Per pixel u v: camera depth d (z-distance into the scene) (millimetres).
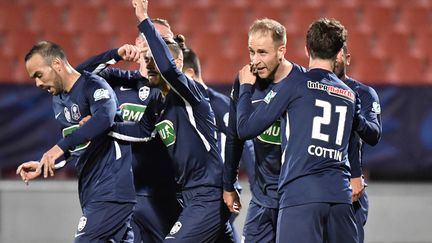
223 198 16953
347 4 51938
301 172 14695
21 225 29844
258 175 16750
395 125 36688
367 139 16156
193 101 16609
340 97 15062
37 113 36750
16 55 46125
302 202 14609
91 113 16156
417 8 51656
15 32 48188
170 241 16953
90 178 16766
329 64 15352
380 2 52219
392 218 30406
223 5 51844
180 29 50125
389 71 46312
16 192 32656
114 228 16750
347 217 14898
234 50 48156
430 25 51062
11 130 36656
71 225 29750
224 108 19484
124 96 19000
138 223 19141
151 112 16984
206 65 46219
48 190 33250
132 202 17016
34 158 36781
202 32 48906
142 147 18609
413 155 36719
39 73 16188
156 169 18672
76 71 17109
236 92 16250
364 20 51250
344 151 15062
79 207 31531
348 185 14984
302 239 14586
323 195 14578
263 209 16703
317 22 15391
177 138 16875
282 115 15133
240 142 16312
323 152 14742
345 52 16484
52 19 50812
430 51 48719
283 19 51250
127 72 19281
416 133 36719
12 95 36656
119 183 16750
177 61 17141
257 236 16875
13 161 36719
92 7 51406
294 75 15102
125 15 51281
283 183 14922
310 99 14852
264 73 15398
